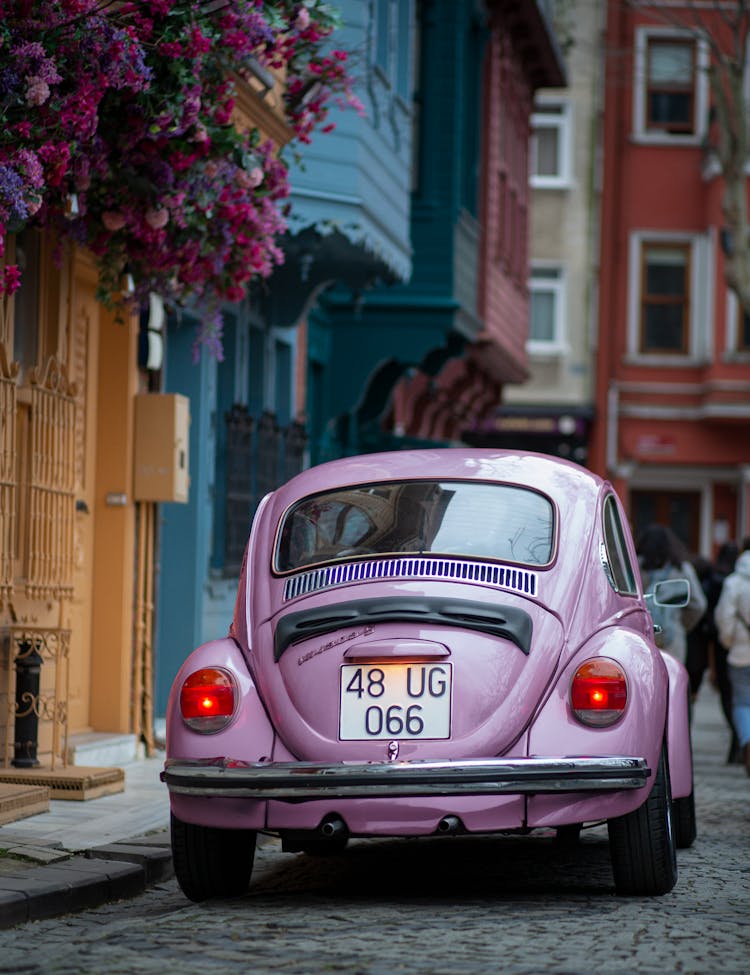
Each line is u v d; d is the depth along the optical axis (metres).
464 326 30.45
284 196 15.47
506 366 38.72
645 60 51.56
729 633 18.25
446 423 39.56
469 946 8.55
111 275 15.01
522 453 11.30
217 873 10.21
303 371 26.84
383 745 9.64
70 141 12.67
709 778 18.81
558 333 52.12
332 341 29.36
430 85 29.44
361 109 17.48
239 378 22.97
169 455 17.84
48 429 15.01
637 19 51.66
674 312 51.56
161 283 15.34
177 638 20.78
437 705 9.67
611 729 9.67
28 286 15.73
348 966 8.02
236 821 9.71
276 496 11.13
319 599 10.10
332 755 9.68
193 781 9.68
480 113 33.62
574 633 9.99
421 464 11.07
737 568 18.41
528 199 41.59
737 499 51.44
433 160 29.42
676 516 51.72
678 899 10.14
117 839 11.95
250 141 14.74
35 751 14.70
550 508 10.66
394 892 10.54
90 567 17.59
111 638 17.64
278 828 9.70
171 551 20.83
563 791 9.45
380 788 9.40
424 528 10.49
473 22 33.06
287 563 10.47
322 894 10.45
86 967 8.03
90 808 13.62
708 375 50.28
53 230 14.48
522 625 9.87
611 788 9.50
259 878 11.34
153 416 17.91
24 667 14.62
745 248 31.78
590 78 52.16
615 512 11.48
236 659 10.06
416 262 29.31
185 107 13.49
